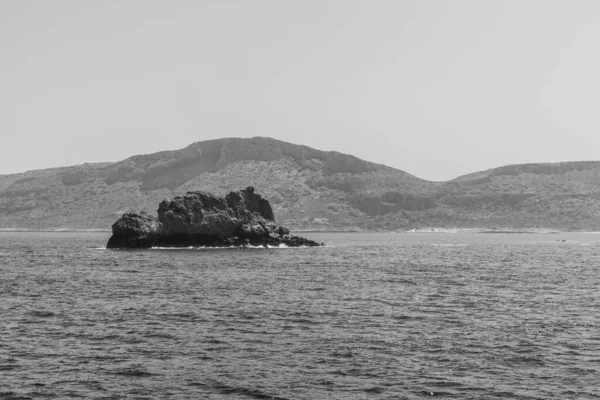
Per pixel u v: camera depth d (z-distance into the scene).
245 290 61.41
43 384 30.16
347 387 29.88
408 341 38.44
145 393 29.03
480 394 29.03
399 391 29.39
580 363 33.75
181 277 73.62
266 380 30.81
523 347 37.03
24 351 35.78
